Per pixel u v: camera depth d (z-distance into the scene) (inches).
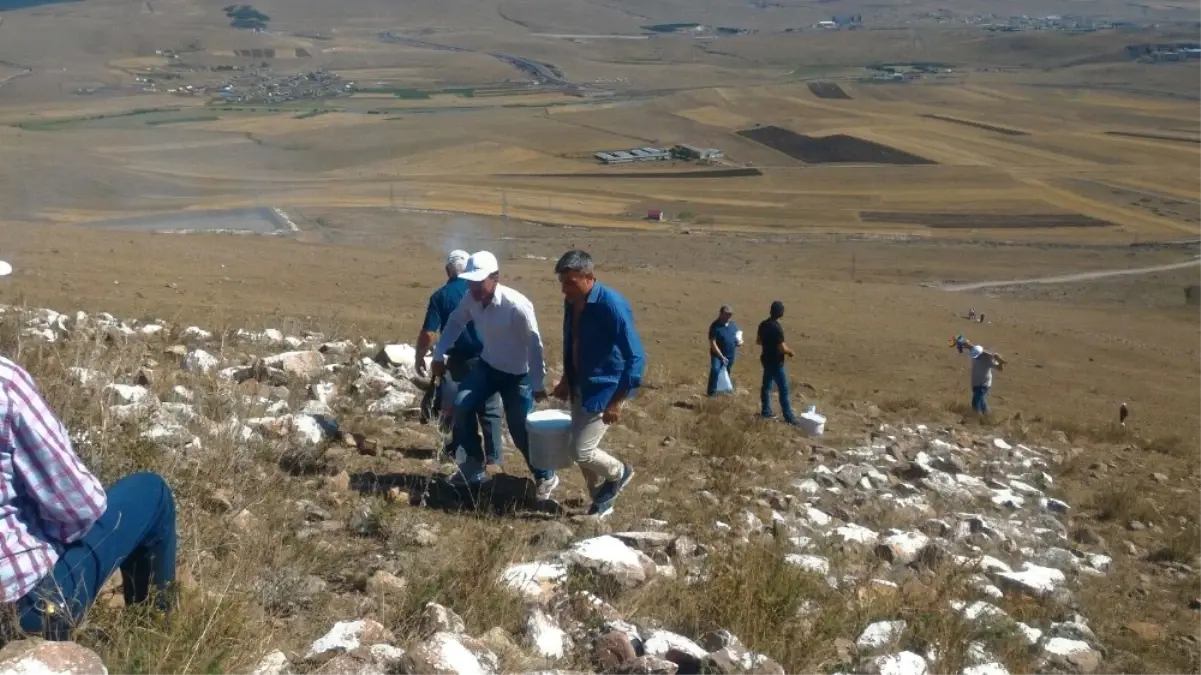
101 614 167.2
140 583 171.0
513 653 185.2
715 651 195.3
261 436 319.6
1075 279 3398.1
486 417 350.9
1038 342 1457.9
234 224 3759.8
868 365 1088.8
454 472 331.6
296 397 387.5
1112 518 462.9
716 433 478.9
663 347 1023.6
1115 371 1300.4
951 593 273.9
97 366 335.3
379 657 169.0
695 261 3339.1
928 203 5521.7
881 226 4825.3
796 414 629.6
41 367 307.3
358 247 1706.4
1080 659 258.7
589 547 247.8
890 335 1311.5
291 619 196.2
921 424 657.6
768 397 602.5
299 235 3476.9
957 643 233.1
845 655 218.5
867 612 246.7
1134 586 362.0
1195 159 7298.2
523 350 327.0
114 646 158.6
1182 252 4065.0
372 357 506.0
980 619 260.4
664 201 5300.2
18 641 135.7
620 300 303.6
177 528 218.7
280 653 167.8
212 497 245.0
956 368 1122.7
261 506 255.1
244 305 910.4
